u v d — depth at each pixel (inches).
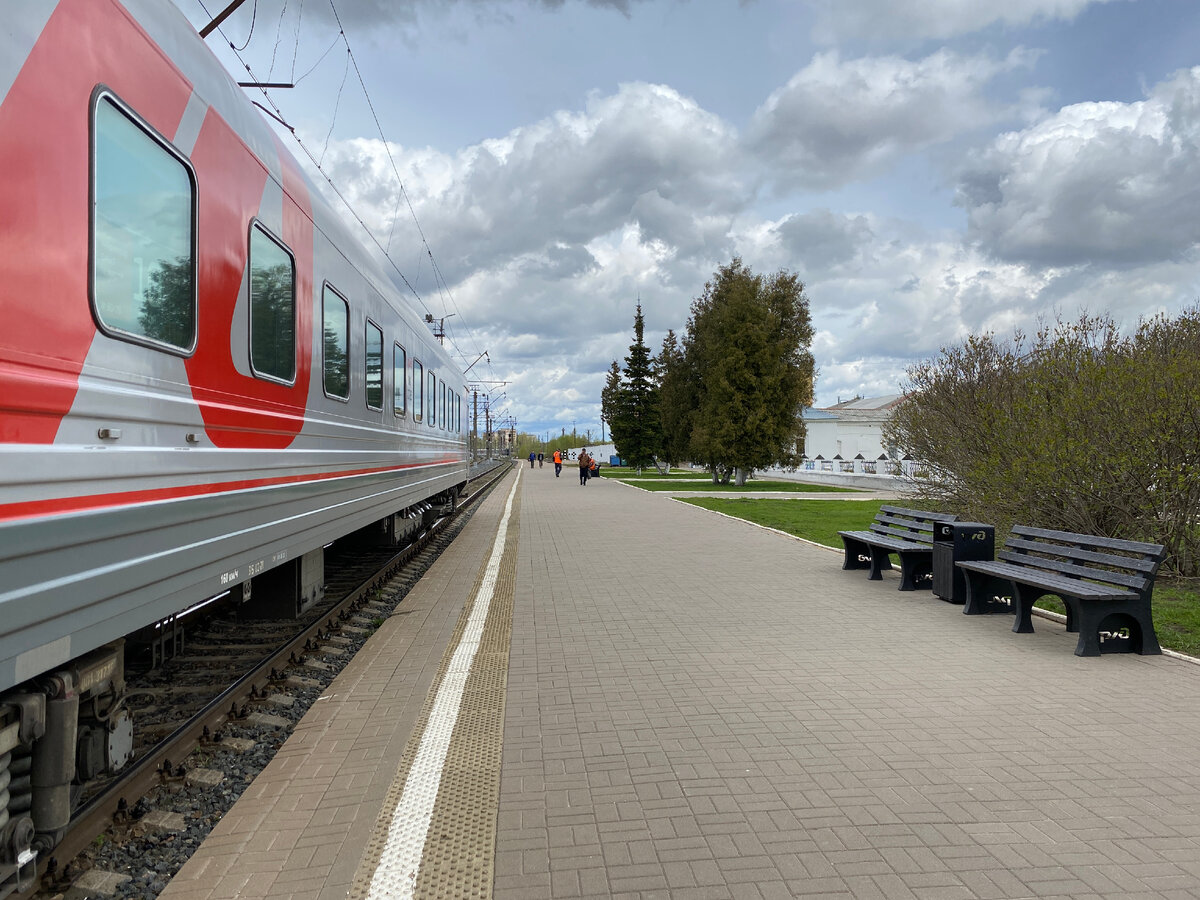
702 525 629.9
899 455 1016.2
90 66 111.4
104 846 128.0
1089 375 360.2
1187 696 195.3
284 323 201.5
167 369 135.3
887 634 261.1
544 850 122.7
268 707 194.4
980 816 131.7
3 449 91.5
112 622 117.9
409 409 397.4
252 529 177.8
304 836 129.6
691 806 136.9
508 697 197.8
